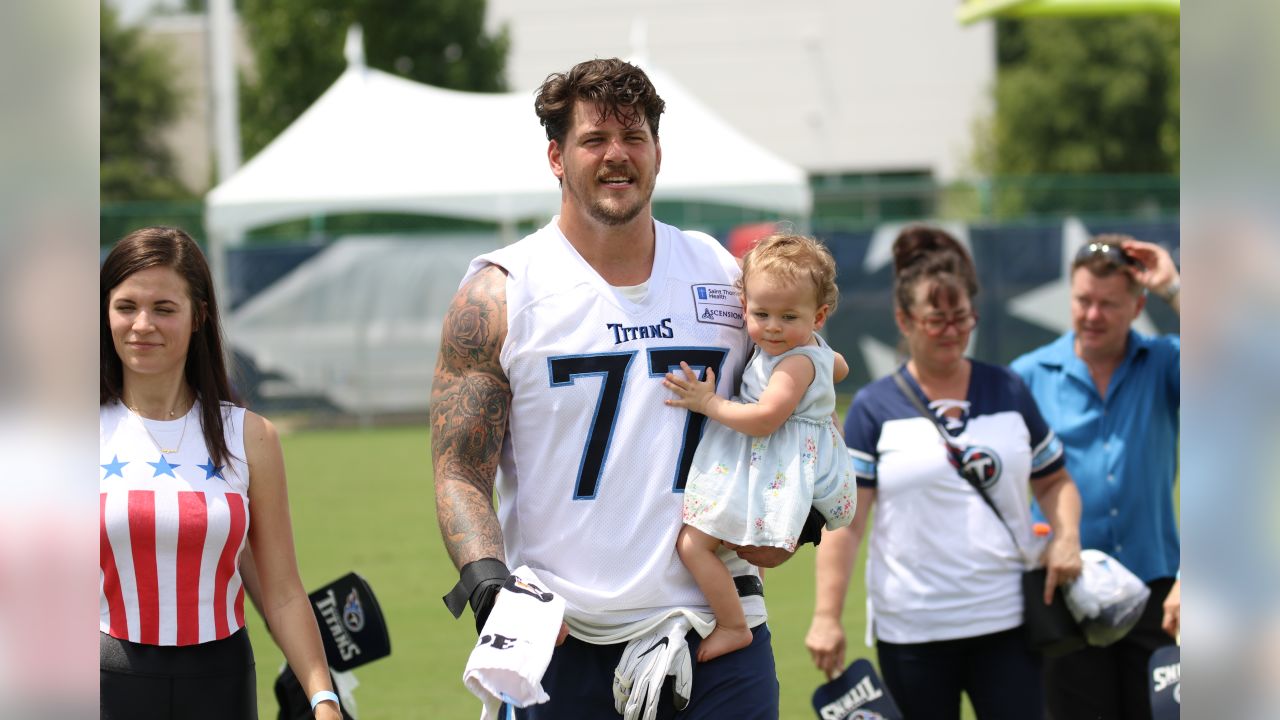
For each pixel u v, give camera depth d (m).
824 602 16.45
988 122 116.50
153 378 12.84
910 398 16.41
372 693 24.20
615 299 12.73
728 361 13.06
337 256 66.56
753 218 74.81
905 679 16.27
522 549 13.01
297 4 93.38
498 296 12.80
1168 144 111.19
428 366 67.12
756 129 117.69
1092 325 17.31
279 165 55.72
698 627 12.72
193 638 12.59
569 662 12.85
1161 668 16.02
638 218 12.73
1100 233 66.06
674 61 117.12
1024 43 137.50
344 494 46.97
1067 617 15.92
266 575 13.48
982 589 15.95
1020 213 81.69
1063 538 16.09
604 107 12.39
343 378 67.00
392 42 94.12
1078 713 17.80
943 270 16.11
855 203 81.50
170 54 110.19
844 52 117.25
